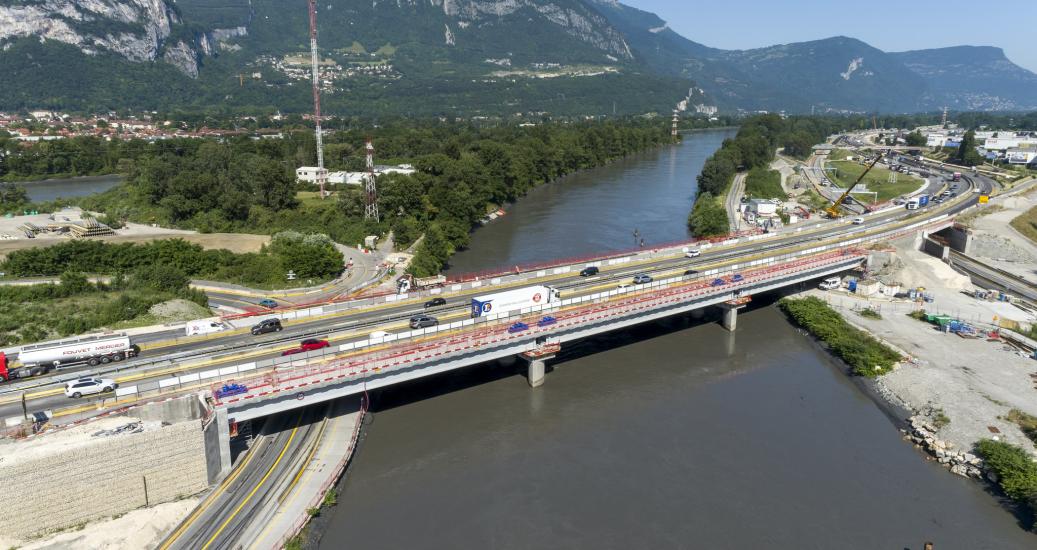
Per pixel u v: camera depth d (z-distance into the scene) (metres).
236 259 157.50
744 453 95.12
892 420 105.50
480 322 114.44
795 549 75.81
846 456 94.81
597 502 83.62
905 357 124.12
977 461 91.00
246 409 84.06
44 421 79.06
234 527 71.44
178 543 68.38
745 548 75.88
